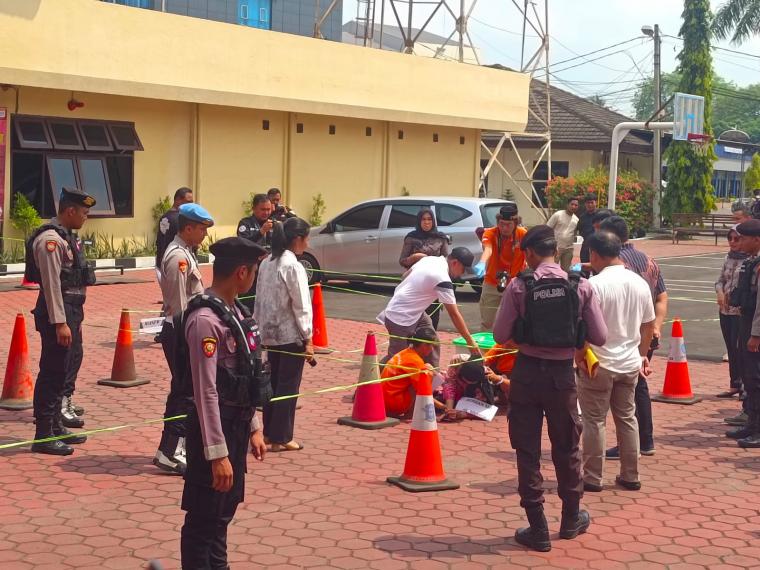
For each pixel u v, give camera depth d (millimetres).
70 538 5887
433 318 11328
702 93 40375
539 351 5918
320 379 10672
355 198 27609
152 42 21344
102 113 21141
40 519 6195
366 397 8711
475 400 9023
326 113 25641
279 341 7746
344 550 5832
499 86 31453
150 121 22188
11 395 9008
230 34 23016
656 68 42094
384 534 6113
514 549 5926
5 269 18469
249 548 5824
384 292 18625
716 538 6199
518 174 40438
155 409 9023
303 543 5926
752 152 67625
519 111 32375
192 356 4590
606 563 5742
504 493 6969
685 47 40656
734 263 10000
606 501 6891
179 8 42906
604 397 7008
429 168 30047
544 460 7844
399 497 6824
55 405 7586
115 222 21531
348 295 18141
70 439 7922
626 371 6891
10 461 7359
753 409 8391
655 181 39969
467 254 9016
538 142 39844
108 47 20453
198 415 4582
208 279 19266
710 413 9547
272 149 25109
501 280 10242
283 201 25500
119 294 16875
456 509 6609
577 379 7059
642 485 7266
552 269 5945
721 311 10086
